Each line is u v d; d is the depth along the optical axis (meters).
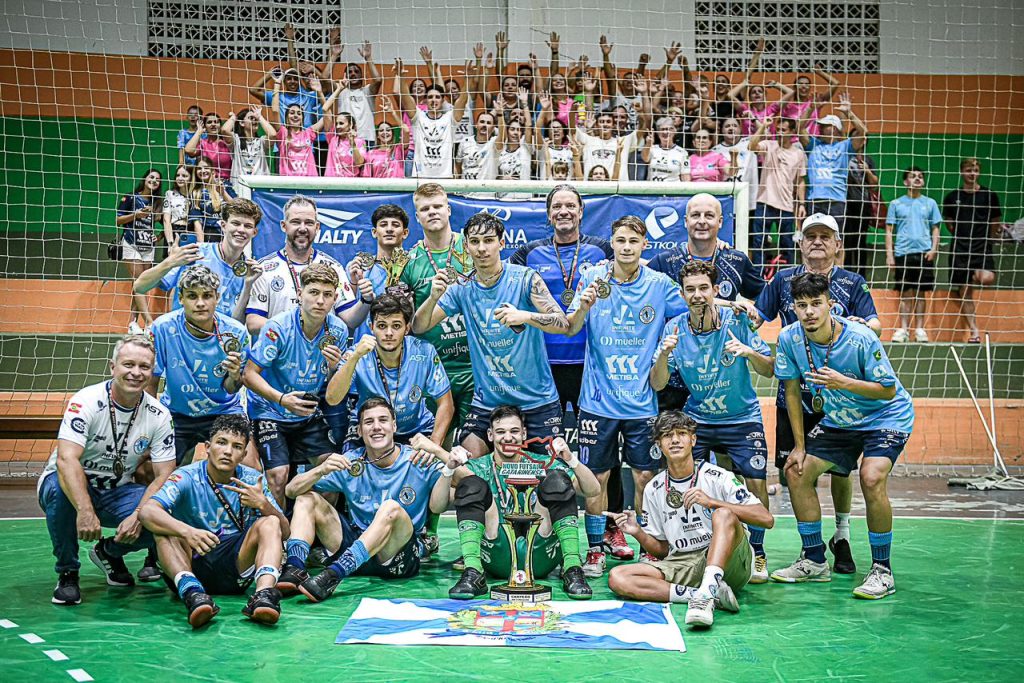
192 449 6.15
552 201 6.22
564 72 11.25
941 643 4.31
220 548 4.92
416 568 5.56
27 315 11.09
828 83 11.75
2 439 9.41
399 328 5.64
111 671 3.90
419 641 4.27
